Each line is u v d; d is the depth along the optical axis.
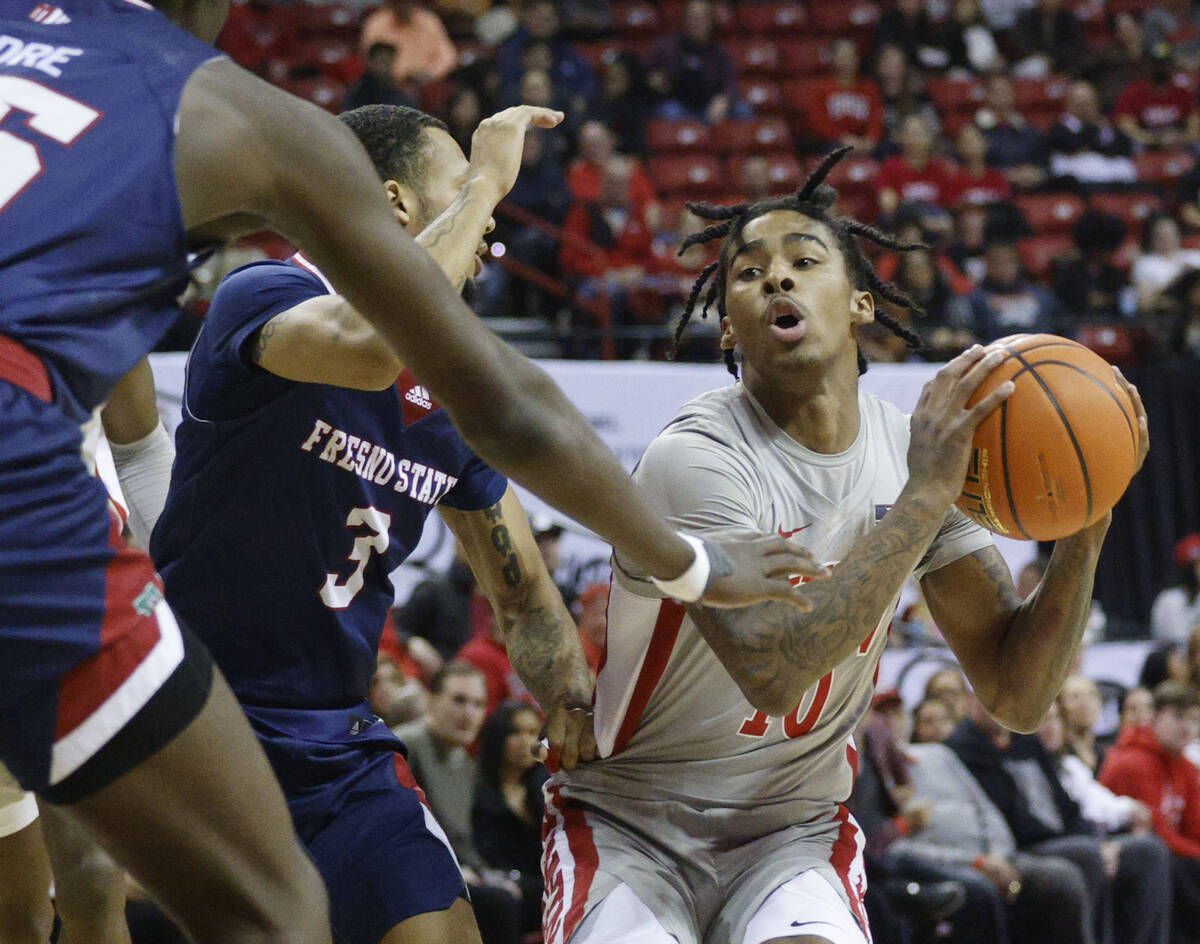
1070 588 3.56
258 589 3.40
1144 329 13.43
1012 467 3.16
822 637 3.06
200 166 2.04
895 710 8.30
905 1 18.11
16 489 1.92
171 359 9.31
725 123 16.16
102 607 2.00
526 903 6.84
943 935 7.48
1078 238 15.12
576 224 12.98
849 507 3.46
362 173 2.11
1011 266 13.98
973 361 3.23
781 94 17.33
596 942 3.23
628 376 10.11
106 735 1.99
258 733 3.40
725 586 2.29
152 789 2.03
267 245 10.78
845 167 15.72
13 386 1.93
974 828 7.77
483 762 6.98
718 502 3.34
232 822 2.07
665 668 3.42
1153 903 8.26
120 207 2.00
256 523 3.37
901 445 3.61
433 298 2.09
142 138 2.03
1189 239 15.64
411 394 3.49
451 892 3.43
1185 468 11.60
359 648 3.52
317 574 3.42
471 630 9.05
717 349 11.55
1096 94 18.09
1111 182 16.47
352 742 3.52
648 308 12.10
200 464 3.39
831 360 3.41
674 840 3.48
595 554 9.68
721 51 16.66
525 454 2.13
